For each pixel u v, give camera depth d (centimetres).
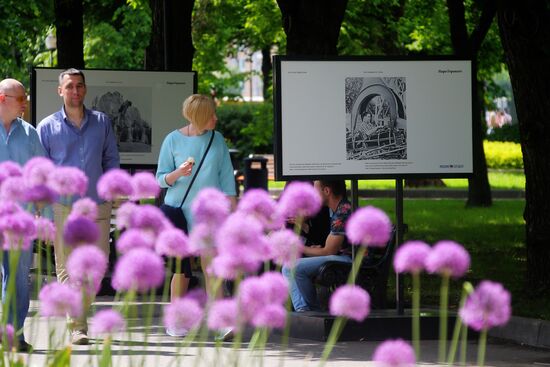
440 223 3042
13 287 524
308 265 1284
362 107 1267
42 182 566
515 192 4472
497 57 3825
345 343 1233
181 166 1172
